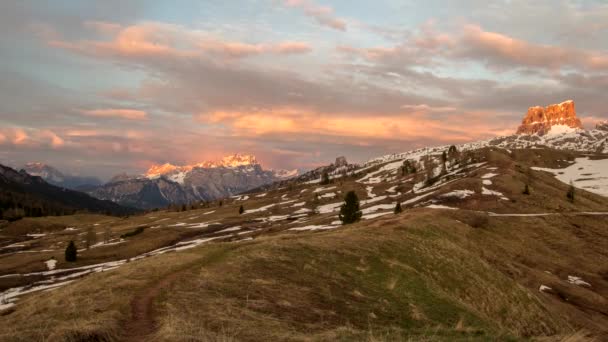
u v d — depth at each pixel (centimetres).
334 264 3609
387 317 2691
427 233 5703
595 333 4625
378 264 3862
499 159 19562
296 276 3112
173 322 1762
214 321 1923
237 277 2875
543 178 16075
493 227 8912
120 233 16262
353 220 8794
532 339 2059
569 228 10025
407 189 19925
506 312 3978
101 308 2155
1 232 19362
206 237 14075
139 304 2241
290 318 2247
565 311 5144
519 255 7525
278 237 4894
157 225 17975
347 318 2472
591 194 15038
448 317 3000
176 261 3428
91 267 10850
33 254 13000
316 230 11288
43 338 1612
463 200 12381
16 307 3114
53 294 3025
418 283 3581
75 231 18775
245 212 19850
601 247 9106
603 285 7256
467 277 4362
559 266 7744
